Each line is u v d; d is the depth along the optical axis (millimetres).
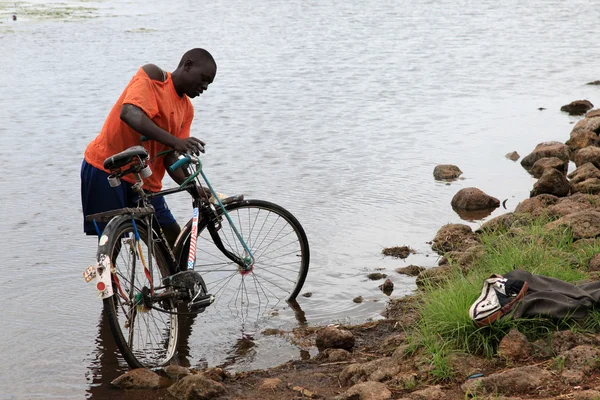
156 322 7207
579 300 6168
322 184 11352
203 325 7309
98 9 38125
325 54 23312
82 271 8375
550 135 14133
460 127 14695
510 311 6039
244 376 6254
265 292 7992
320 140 13766
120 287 6266
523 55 22891
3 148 13281
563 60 22016
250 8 37750
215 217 7492
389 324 7129
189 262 6977
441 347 5953
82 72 20688
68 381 6211
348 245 9156
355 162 12477
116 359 6609
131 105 6758
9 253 8828
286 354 6730
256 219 9461
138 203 6719
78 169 12086
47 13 35969
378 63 21688
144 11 37062
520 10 35469
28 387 6105
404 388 5590
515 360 5750
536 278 6441
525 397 5199
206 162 12383
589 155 12102
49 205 10461
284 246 9023
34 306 7570
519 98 17188
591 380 5316
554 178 10570
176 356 6727
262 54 23438
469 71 20422
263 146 13367
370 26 30219
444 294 6652
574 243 7938
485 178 11750
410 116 15547
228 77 19719
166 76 7039
